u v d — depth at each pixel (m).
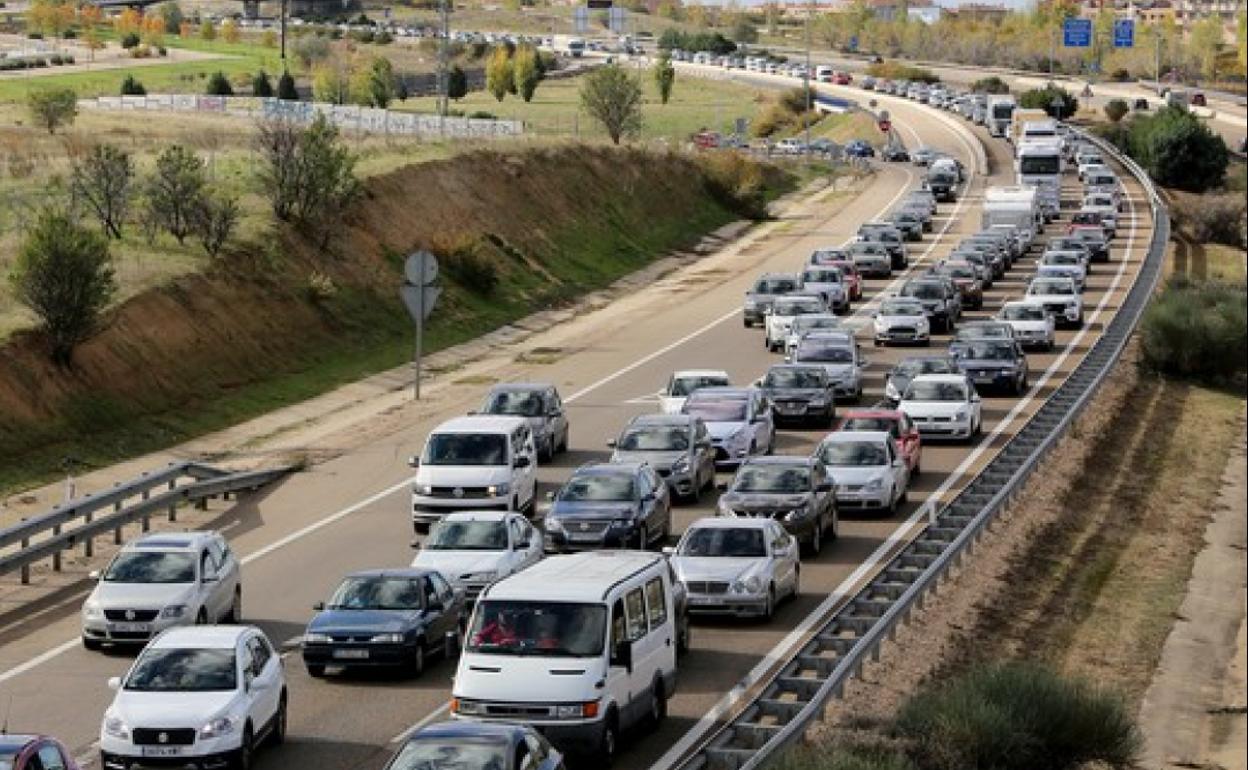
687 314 145.25
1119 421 111.69
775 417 96.81
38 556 68.06
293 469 89.69
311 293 125.81
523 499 76.31
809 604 63.00
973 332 111.75
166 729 44.72
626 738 47.56
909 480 84.44
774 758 41.97
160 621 57.66
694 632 59.56
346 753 47.25
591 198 183.75
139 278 113.06
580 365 121.69
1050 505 86.12
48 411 95.06
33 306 98.50
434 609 56.03
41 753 38.28
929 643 60.00
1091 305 148.62
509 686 44.88
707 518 63.50
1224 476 103.38
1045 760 50.38
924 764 46.47
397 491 84.50
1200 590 78.62
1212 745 60.84
